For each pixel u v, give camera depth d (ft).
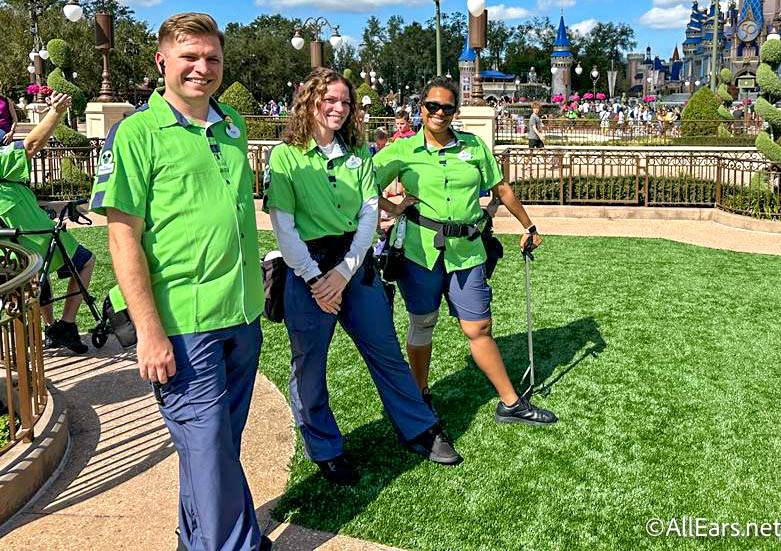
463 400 14.17
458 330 18.51
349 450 12.07
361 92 96.99
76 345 16.94
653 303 20.89
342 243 10.40
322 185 10.20
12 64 138.21
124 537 9.58
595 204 39.40
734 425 13.03
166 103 8.10
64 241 16.67
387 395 11.51
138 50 168.86
